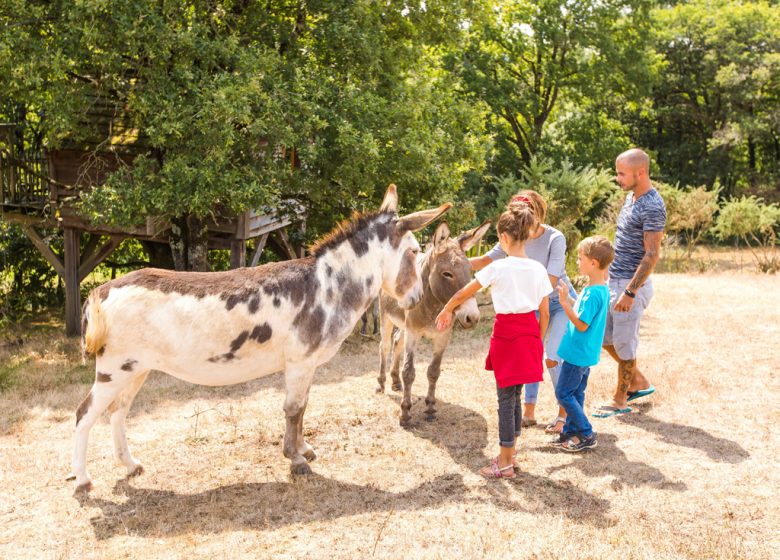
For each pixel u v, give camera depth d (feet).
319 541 12.94
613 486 14.88
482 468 16.24
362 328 37.09
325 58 38.29
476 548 12.41
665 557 11.91
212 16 34.12
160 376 27.94
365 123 35.55
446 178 40.75
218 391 24.98
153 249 52.47
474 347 31.45
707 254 95.96
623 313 18.71
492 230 60.80
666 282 52.11
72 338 41.39
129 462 16.52
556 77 93.35
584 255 16.42
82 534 13.61
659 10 124.77
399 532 13.17
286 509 14.49
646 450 16.90
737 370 24.39
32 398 25.55
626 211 18.72
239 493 15.39
